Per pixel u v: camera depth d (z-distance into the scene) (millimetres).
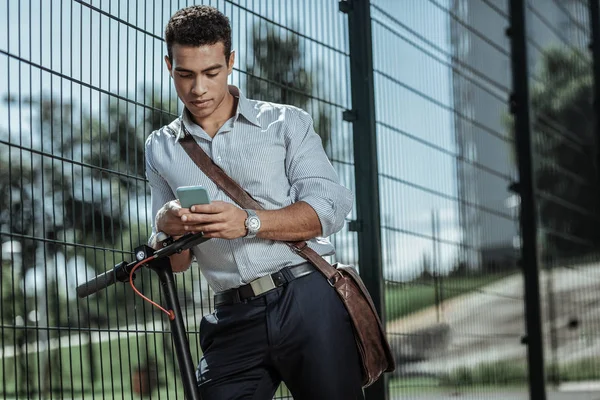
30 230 6684
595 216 7879
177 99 3682
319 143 3006
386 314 4520
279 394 4137
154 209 3045
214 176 2891
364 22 4516
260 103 2994
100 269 5547
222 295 2936
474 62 5855
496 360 5723
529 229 6188
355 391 2889
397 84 4820
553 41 7734
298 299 2854
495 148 5996
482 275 5629
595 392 7422
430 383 4922
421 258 4902
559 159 7477
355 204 4426
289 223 2785
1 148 6062
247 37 3932
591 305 7594
